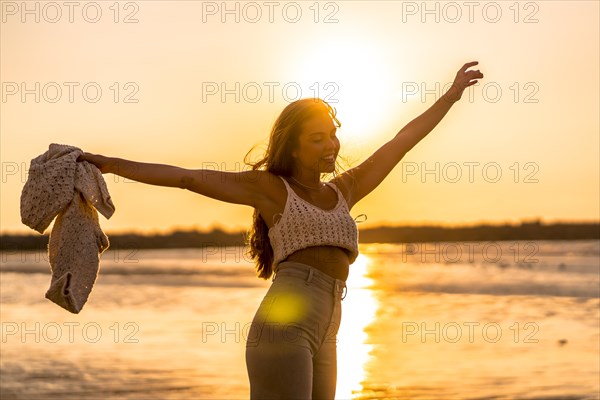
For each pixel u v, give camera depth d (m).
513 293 34.97
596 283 41.03
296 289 4.68
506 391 11.90
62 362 15.27
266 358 4.64
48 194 4.71
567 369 13.74
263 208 4.86
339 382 12.80
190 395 11.94
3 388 12.72
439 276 53.09
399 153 5.38
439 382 12.70
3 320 24.70
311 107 4.91
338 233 4.80
